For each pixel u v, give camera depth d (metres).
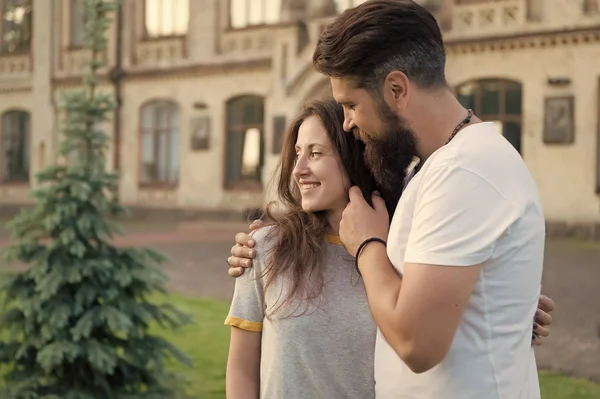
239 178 22.03
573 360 6.17
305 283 1.86
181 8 23.03
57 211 4.13
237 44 21.88
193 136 22.62
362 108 1.64
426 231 1.52
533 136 16.98
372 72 1.59
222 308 8.16
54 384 4.26
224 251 14.41
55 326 4.05
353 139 1.89
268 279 1.88
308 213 1.96
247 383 1.92
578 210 16.45
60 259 4.16
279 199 2.10
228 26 22.12
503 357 1.57
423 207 1.54
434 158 1.59
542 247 1.63
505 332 1.57
